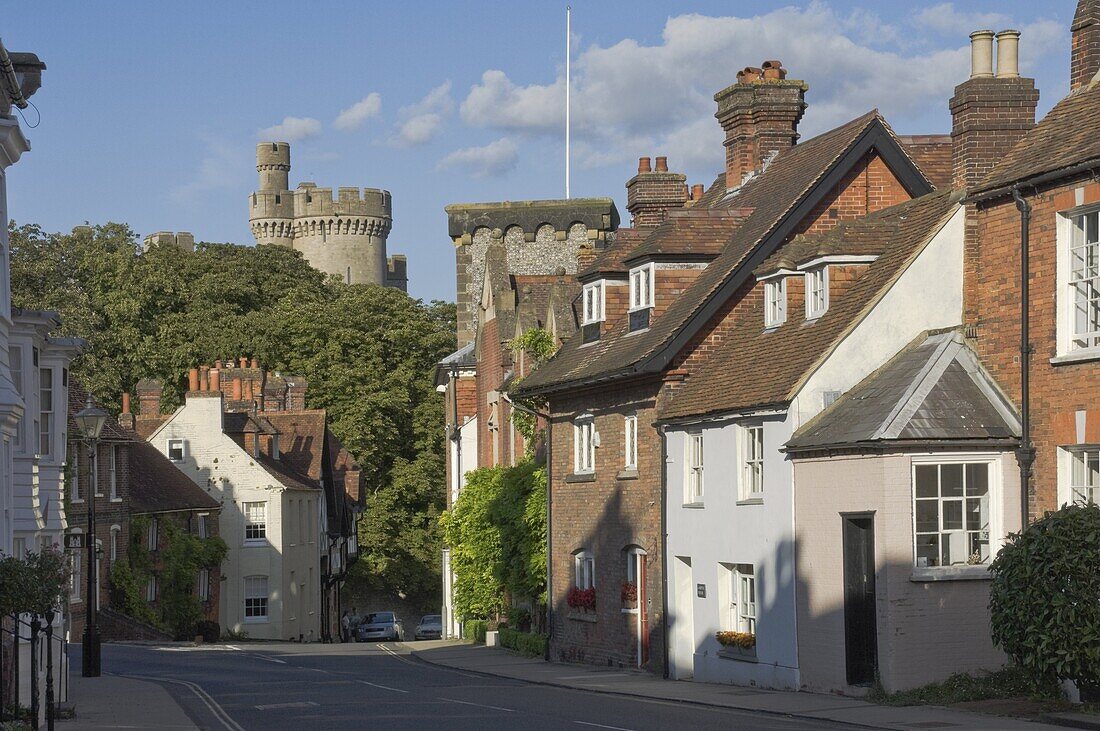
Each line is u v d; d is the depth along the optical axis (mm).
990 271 27609
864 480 27156
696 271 39094
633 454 38844
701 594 34406
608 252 43062
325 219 163250
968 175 31547
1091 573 21391
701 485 34719
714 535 33594
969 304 30203
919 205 32750
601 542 40625
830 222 37094
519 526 47562
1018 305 26688
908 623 26328
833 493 28312
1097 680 21609
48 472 33156
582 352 43250
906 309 30031
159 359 89500
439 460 93375
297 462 86688
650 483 37156
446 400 72375
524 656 47406
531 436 49875
